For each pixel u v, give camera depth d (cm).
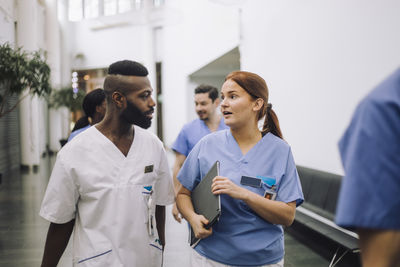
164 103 1711
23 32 880
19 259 325
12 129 900
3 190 662
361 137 51
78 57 1762
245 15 688
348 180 52
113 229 113
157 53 1709
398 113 49
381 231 50
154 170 126
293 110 485
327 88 395
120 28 1706
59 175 112
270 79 567
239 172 126
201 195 126
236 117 125
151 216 123
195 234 120
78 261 115
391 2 285
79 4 1866
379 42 303
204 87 265
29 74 494
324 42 399
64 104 1245
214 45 971
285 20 504
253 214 122
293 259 319
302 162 459
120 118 117
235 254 121
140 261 117
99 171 114
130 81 114
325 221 336
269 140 130
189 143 265
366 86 322
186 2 1311
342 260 312
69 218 118
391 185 49
